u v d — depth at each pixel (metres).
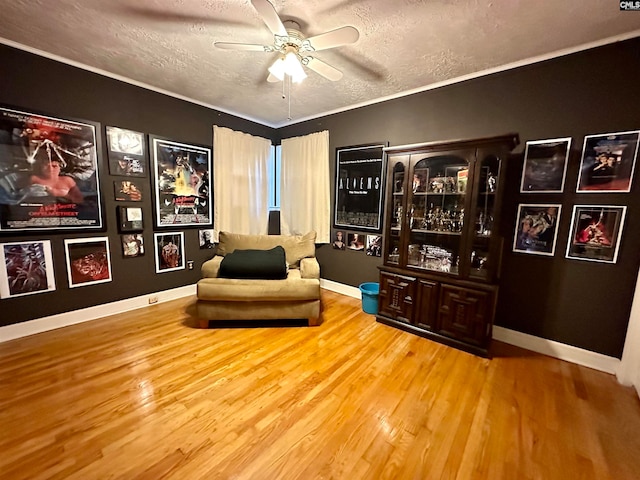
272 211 4.50
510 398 1.74
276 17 1.47
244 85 2.85
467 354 2.25
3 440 1.36
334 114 3.58
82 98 2.52
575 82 2.04
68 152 2.48
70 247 2.56
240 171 3.84
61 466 1.24
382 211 3.24
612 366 2.02
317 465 1.28
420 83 2.72
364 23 1.81
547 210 2.20
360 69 2.45
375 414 1.59
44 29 1.96
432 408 1.65
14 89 2.19
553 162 2.15
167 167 3.15
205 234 3.58
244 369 1.98
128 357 2.09
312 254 3.26
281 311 2.62
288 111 3.64
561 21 1.74
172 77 2.70
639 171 1.86
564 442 1.43
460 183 2.40
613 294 2.00
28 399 1.63
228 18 1.80
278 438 1.42
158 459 1.29
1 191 2.20
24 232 2.32
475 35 1.91
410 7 1.65
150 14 1.77
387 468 1.27
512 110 2.32
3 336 2.27
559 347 2.22
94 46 2.18
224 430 1.46
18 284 2.32
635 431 1.50
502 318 2.47
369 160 3.28
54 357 2.06
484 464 1.30
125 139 2.81
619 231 1.95
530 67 2.21
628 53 1.85
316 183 3.81
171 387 1.77
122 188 2.83
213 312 2.55
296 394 1.74
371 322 2.81
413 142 2.93
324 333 2.55
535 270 2.29
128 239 2.92
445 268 2.47
